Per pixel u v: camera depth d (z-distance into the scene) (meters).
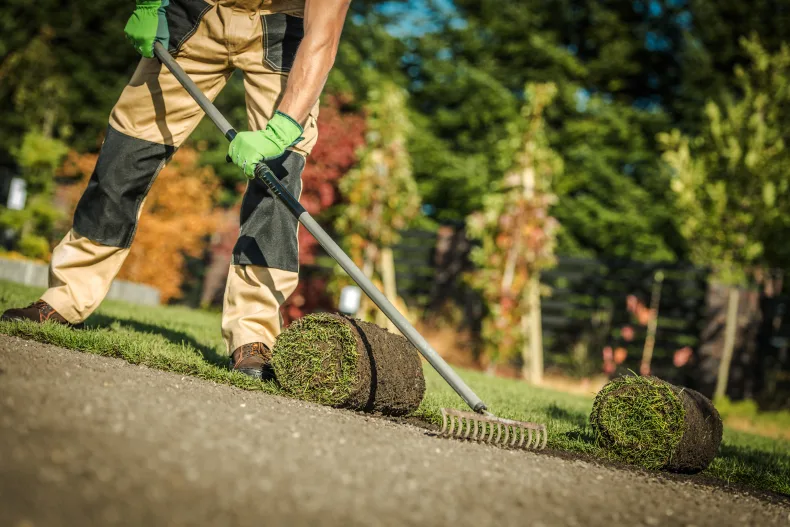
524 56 18.11
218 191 13.74
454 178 16.73
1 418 1.86
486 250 10.87
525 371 10.98
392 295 11.38
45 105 13.20
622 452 3.31
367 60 19.06
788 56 10.66
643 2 18.55
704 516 2.25
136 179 4.14
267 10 3.98
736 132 10.62
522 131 11.01
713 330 11.12
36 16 18.47
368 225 11.19
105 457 1.70
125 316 6.25
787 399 10.62
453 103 18.38
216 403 2.70
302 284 12.36
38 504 1.36
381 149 11.30
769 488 3.38
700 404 3.42
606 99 18.28
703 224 10.42
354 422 2.94
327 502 1.68
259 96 4.02
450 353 11.44
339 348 3.44
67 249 4.18
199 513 1.46
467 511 1.81
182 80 3.84
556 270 12.84
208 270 14.10
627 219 16.19
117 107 4.14
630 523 1.98
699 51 17.02
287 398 3.38
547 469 2.59
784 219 10.37
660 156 17.05
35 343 3.51
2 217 10.96
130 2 19.05
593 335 12.27
